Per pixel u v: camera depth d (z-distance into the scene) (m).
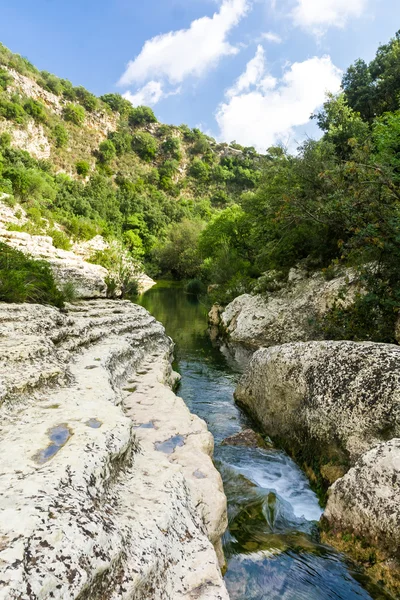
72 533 1.63
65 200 54.06
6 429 2.77
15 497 1.79
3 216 30.95
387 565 2.88
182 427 4.21
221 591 1.97
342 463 4.12
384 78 18.64
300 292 12.71
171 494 2.53
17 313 5.92
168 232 61.31
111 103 110.00
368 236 7.35
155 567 1.88
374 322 7.50
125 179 84.81
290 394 5.34
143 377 6.43
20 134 67.00
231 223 28.70
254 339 12.62
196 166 107.31
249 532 3.53
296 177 12.52
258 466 4.92
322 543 3.40
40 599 1.30
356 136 15.73
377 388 4.13
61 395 3.67
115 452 2.57
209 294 22.72
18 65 81.44
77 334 6.29
